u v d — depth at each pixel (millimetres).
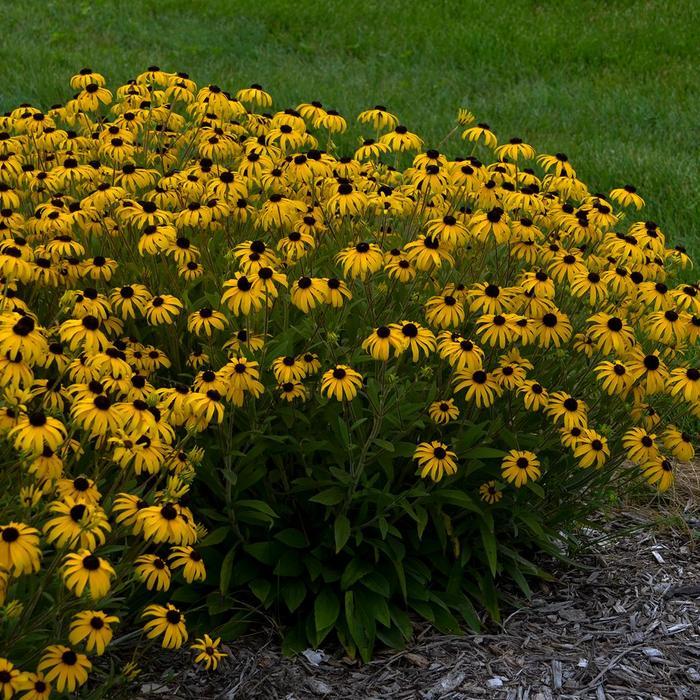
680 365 4828
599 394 3980
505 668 3396
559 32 11195
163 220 3775
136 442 2777
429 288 3934
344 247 4137
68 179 4109
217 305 3645
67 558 2473
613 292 3857
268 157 4258
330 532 3521
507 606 3736
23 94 8164
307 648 3439
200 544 3338
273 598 3518
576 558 4023
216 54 10109
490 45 10734
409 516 3648
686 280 5934
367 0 12180
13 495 2818
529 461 3381
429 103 9078
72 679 2426
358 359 3439
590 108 9070
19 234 3928
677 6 11914
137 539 2900
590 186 7348
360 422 3238
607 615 3699
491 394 3348
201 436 3363
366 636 3438
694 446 4992
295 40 11086
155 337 3902
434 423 3490
